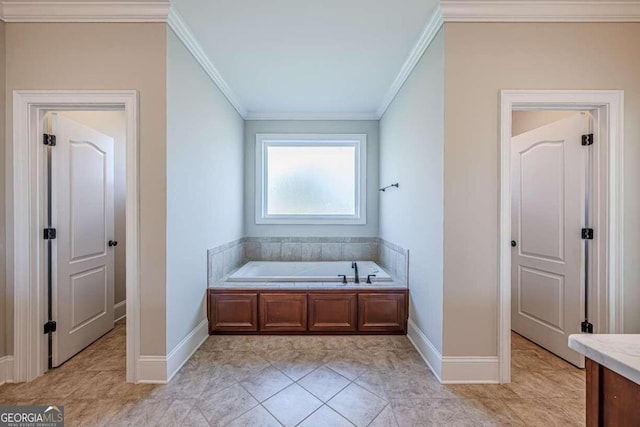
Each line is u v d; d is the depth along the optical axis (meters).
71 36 1.93
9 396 1.80
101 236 2.68
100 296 2.68
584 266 2.11
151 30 1.92
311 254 3.83
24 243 1.96
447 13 1.89
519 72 1.93
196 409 1.68
